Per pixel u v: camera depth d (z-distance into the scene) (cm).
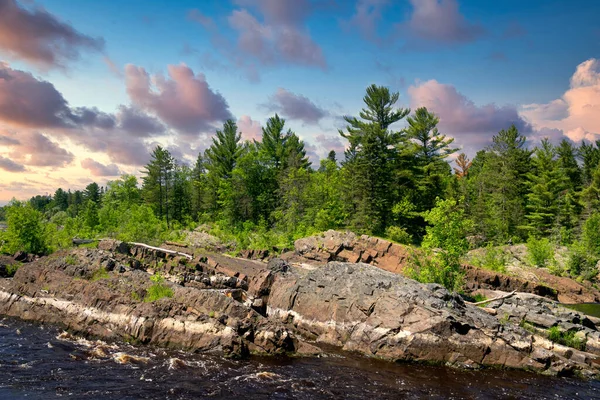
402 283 2422
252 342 1933
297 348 2012
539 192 6462
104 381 1498
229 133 8181
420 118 6275
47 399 1329
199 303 2098
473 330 2019
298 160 7519
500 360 1945
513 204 6725
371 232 5438
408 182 6112
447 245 3002
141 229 4847
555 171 6538
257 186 7762
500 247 5022
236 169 7388
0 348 1792
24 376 1506
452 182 6556
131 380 1520
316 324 2433
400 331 2056
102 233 5528
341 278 2583
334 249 4419
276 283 2914
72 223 6038
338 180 6631
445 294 2259
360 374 1753
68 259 2645
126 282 2330
